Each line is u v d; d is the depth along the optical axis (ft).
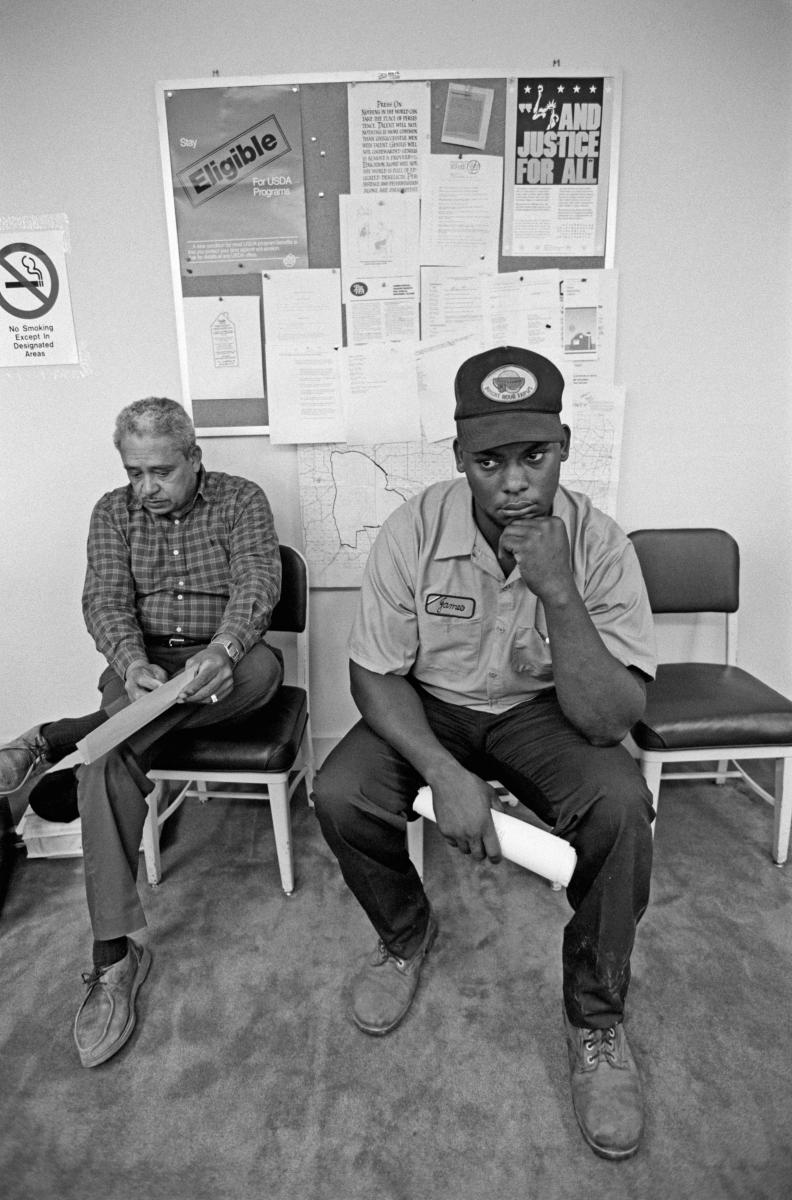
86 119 5.49
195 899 4.94
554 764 3.60
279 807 4.74
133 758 4.00
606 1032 3.41
